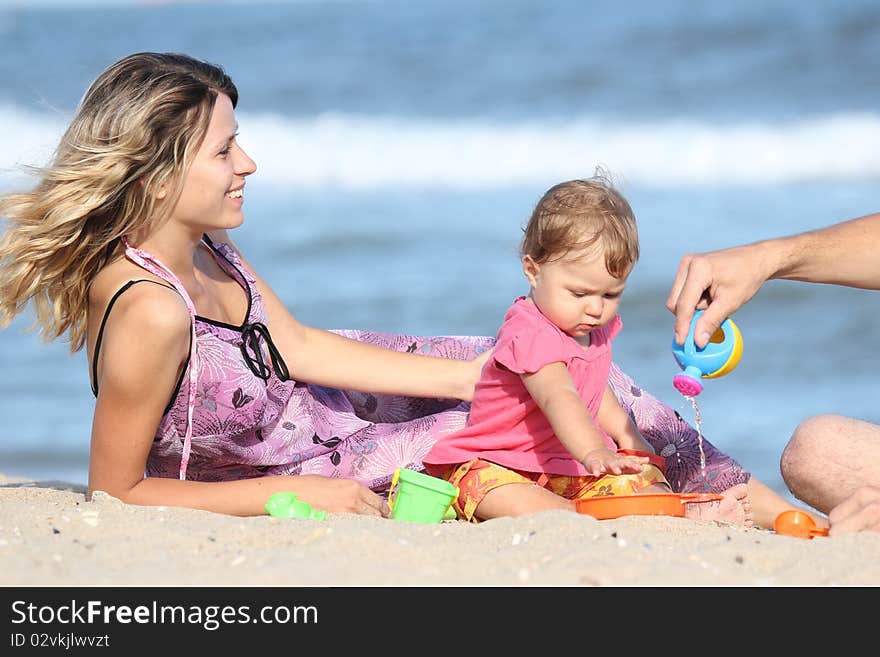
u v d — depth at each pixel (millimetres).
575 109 66500
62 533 10859
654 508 12719
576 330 14047
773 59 70000
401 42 83875
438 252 41938
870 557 10398
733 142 60094
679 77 68688
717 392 27859
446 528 11461
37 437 25484
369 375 15602
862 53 69438
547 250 13797
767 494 15336
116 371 12555
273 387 14820
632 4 86812
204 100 13469
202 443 13891
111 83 13469
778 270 13227
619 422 14977
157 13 106062
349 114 68062
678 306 12953
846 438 13141
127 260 13516
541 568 9766
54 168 13406
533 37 80188
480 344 17047
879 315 33031
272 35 90938
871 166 56406
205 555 10141
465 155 62188
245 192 56094
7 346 32656
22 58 88875
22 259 13453
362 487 13445
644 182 55781
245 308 14789
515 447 14406
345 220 48188
